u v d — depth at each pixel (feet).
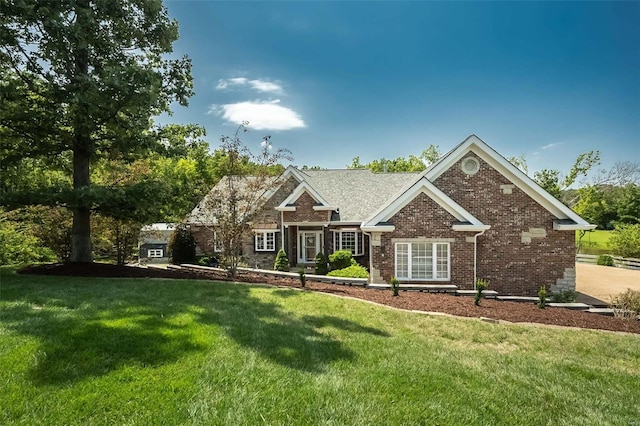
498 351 22.98
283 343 20.30
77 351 17.04
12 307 24.82
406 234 49.14
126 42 44.06
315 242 84.53
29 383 14.12
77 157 45.55
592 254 119.03
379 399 14.55
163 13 45.55
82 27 38.42
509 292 51.78
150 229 78.43
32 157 45.21
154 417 12.44
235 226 45.60
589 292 57.36
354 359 18.76
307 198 78.02
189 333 20.34
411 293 39.83
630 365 21.81
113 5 40.37
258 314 26.37
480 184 52.80
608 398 16.55
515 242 51.93
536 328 28.45
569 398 16.21
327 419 12.85
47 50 38.45
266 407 13.37
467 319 29.94
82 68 42.52
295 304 30.66
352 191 88.12
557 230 51.26
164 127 49.73
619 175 170.50
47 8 35.68
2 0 34.14
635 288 60.29
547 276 51.42
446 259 49.03
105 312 23.95
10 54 39.83
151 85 39.11
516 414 14.42
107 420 12.22
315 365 17.57
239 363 17.02
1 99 37.45
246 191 47.09
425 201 48.98
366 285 44.83
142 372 15.52
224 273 51.85
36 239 56.75
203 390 14.32
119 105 38.73
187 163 137.59
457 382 16.87
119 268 44.98
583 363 21.35
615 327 30.55
